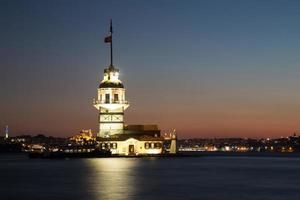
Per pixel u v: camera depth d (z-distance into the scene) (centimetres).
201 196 9481
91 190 10362
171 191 10250
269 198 9244
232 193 9975
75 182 12100
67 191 10225
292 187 11144
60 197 9319
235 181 12631
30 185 11519
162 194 9750
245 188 10919
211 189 10675
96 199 9044
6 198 9256
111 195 9569
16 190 10506
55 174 14675
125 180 12612
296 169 18288
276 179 13312
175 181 12494
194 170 17000
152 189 10581
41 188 10838
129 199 9050
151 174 14738
